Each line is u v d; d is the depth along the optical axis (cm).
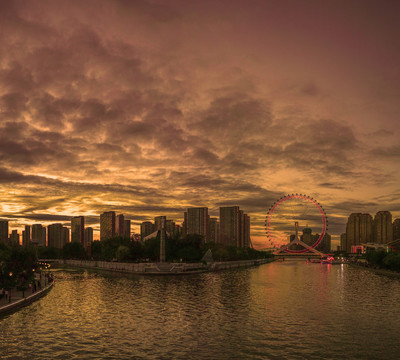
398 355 4791
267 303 8575
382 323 6500
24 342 5228
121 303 8456
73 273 17888
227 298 9356
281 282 13912
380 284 13162
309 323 6488
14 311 7362
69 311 7406
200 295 9888
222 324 6375
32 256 10519
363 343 5284
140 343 5228
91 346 5072
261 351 4925
